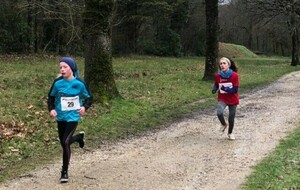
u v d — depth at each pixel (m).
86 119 11.10
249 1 39.53
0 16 36.19
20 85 16.62
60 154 8.34
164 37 50.25
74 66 6.81
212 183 6.58
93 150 8.60
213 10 21.27
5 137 9.16
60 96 6.73
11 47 36.31
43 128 10.19
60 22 37.00
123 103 13.23
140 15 42.44
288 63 46.09
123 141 9.44
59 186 6.46
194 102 15.47
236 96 9.48
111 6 13.14
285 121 11.53
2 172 7.16
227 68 9.38
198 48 57.69
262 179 6.63
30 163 7.71
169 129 10.80
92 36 13.05
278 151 8.30
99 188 6.38
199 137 9.82
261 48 83.31
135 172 7.14
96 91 12.98
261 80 24.23
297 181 6.54
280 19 56.44
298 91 18.92
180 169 7.31
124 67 27.61
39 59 31.00
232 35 80.81
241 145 8.97
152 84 19.28
